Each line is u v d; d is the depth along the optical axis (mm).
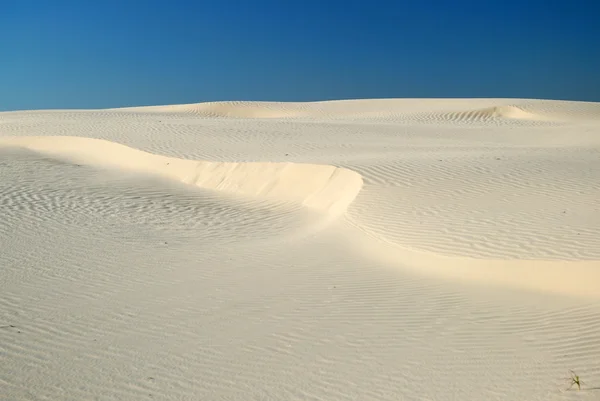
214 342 5793
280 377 5039
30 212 11898
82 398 4746
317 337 5852
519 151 17531
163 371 5195
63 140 22438
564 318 5930
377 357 5355
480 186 11289
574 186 10789
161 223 11625
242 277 7996
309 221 11750
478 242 8180
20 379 5043
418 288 7188
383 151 18625
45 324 6297
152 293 7352
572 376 4805
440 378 4910
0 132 25047
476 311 6324
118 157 19734
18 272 8148
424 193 11125
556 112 46094
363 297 6980
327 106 55125
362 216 10359
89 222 11344
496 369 5008
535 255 7371
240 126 26938
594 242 7562
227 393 4793
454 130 28688
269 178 14953
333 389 4809
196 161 17125
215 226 11547
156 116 36000
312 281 7691
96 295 7270
